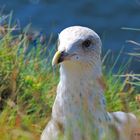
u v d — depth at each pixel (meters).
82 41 10.38
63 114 10.41
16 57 13.09
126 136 10.78
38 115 12.22
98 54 10.61
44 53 13.98
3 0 32.03
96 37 10.58
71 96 10.38
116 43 29.64
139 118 11.14
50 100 12.69
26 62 13.26
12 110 11.86
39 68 13.46
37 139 10.23
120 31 31.30
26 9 31.95
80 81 10.40
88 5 34.00
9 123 11.54
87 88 10.43
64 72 10.38
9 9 31.70
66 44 10.32
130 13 33.44
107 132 9.95
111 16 33.28
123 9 33.72
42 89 12.91
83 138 10.11
